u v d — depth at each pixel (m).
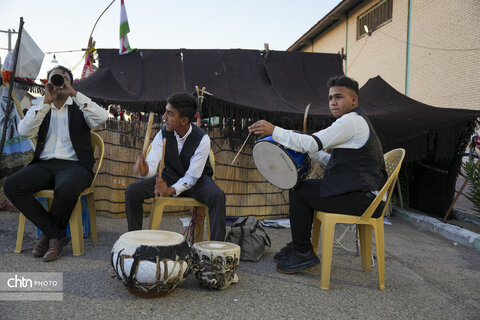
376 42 13.23
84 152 3.05
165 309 2.03
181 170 2.86
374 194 2.47
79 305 2.02
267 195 4.70
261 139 2.67
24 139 4.41
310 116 4.42
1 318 1.84
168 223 4.20
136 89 4.88
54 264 2.64
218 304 2.13
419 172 5.42
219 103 4.11
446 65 9.99
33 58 4.33
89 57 5.38
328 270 2.46
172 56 5.40
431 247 3.78
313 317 2.05
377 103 5.41
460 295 2.53
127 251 2.04
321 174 4.67
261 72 5.48
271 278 2.61
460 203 6.25
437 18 10.28
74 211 2.85
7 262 2.65
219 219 2.67
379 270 2.52
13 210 4.36
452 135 4.60
